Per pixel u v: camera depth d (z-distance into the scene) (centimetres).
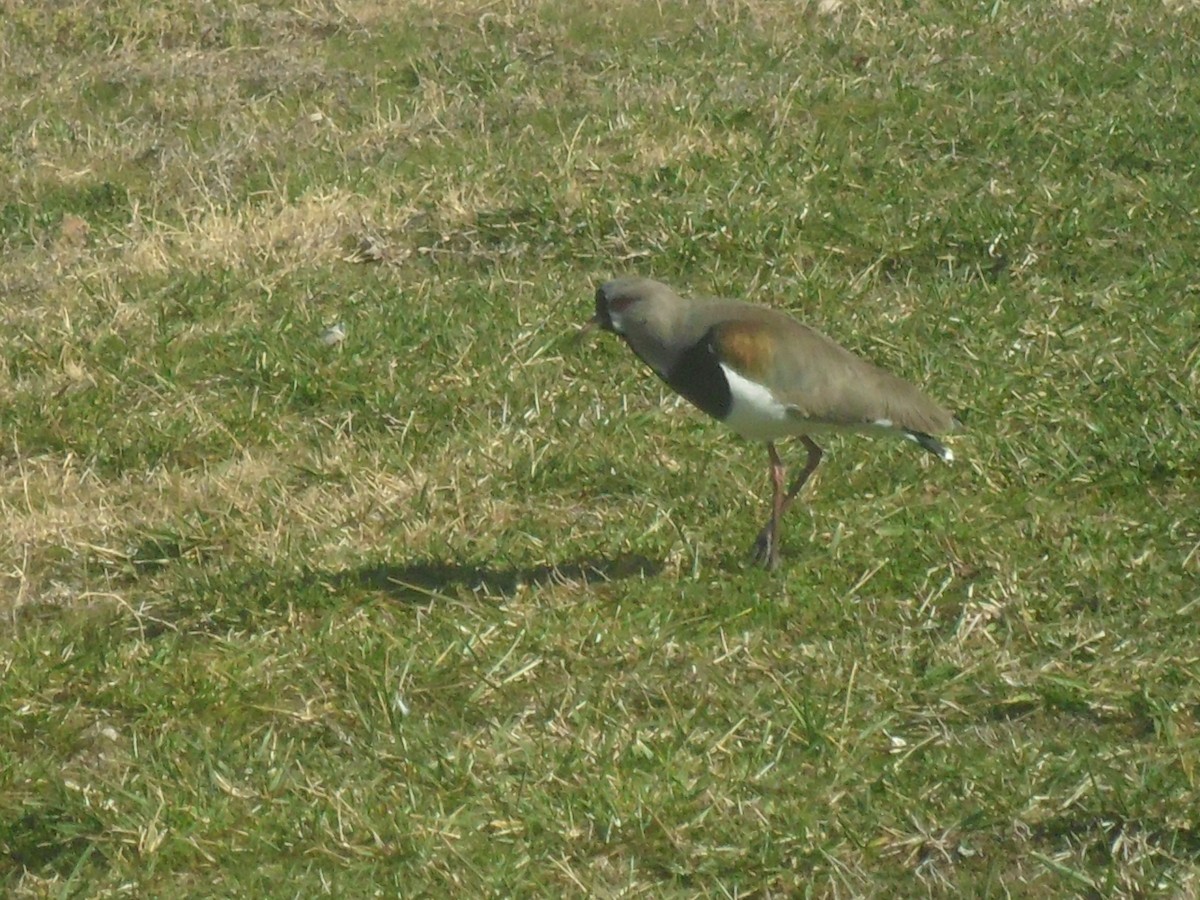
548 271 1644
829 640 1108
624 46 2112
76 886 938
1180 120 1795
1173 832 916
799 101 1895
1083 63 1920
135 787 1001
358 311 1583
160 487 1348
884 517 1235
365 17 2230
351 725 1062
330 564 1221
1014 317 1485
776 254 1630
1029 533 1209
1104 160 1734
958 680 1052
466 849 941
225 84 2102
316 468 1355
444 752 1010
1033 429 1330
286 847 955
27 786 1019
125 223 1825
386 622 1153
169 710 1078
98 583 1246
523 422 1400
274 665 1109
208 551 1265
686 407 1405
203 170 1911
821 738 1003
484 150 1861
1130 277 1545
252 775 1003
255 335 1526
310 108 2036
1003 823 937
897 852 930
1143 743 993
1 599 1237
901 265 1614
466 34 2175
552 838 946
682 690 1065
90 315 1611
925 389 1391
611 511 1280
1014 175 1722
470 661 1101
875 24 2075
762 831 939
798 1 2162
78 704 1088
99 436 1419
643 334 1171
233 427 1423
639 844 942
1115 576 1144
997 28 2047
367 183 1814
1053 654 1075
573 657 1102
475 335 1512
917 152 1786
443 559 1223
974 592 1139
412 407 1428
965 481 1289
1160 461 1270
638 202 1695
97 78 2133
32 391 1489
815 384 1134
